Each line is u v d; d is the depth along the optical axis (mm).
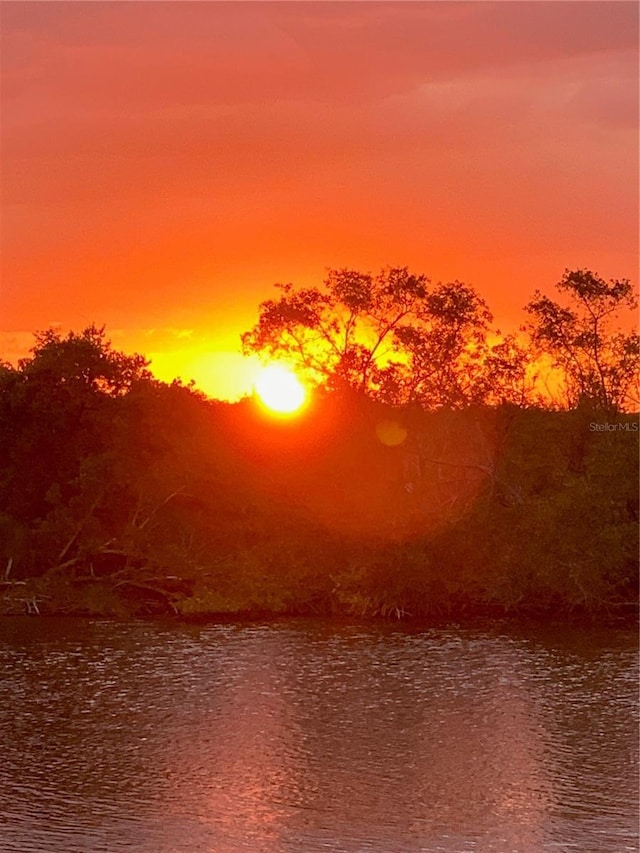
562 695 43906
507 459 64438
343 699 43188
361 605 59625
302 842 29953
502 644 52969
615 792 33469
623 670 47969
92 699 43062
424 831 30609
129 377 65250
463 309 67062
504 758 36531
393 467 65062
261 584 59719
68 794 33250
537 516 59750
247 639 53812
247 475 62281
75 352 64062
